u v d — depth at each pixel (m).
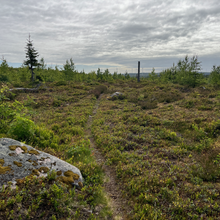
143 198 4.47
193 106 14.05
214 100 15.09
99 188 4.84
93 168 5.86
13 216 3.03
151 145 8.15
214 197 4.24
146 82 39.16
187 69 28.45
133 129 10.16
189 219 3.69
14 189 3.57
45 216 3.35
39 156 4.96
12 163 4.23
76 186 4.53
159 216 3.83
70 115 14.11
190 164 6.09
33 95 21.59
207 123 9.35
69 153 6.85
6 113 7.70
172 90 23.84
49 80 37.12
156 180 5.11
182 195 4.48
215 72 29.11
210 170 5.27
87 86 31.91
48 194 3.69
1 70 33.44
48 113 14.35
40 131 8.00
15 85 26.47
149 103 16.86
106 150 7.70
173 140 8.57
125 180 5.36
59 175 4.57
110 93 26.59
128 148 8.03
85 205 4.03
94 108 17.98
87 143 8.19
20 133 6.86
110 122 12.27
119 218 3.90
